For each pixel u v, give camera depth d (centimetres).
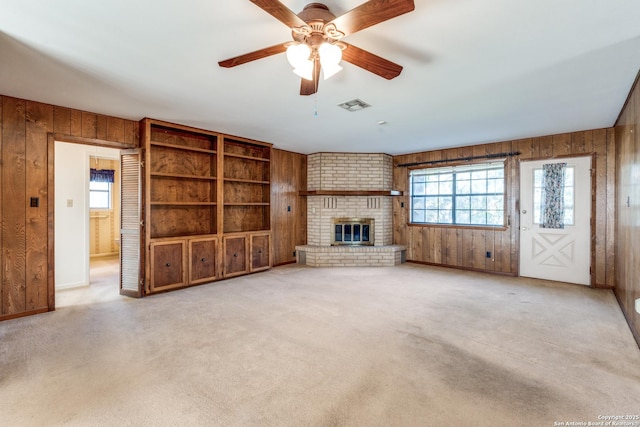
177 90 309
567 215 477
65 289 446
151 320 322
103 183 757
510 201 527
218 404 186
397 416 176
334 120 411
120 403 186
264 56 204
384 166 649
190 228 487
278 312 346
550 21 192
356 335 284
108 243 759
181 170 475
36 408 182
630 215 317
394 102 341
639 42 216
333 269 582
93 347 260
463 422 171
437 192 620
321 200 638
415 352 252
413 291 432
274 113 383
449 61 246
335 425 168
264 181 576
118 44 223
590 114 380
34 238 342
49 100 338
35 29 204
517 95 319
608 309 357
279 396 194
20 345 263
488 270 551
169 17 191
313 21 172
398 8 153
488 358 242
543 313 343
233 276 512
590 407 183
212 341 272
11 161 328
